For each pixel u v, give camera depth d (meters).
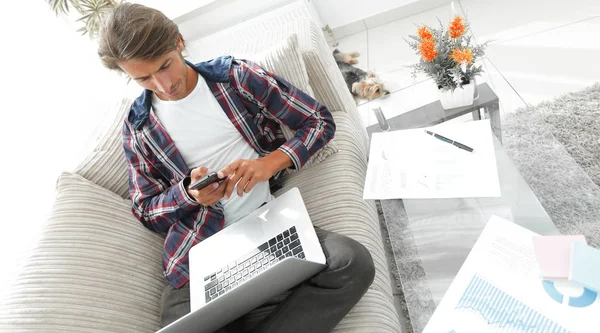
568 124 1.46
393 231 1.00
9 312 0.91
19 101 1.86
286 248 0.96
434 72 1.14
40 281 0.95
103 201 1.15
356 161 1.26
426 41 1.08
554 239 0.74
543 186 0.96
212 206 1.14
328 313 0.86
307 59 1.33
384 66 2.15
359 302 0.93
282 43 1.27
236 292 0.73
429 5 2.34
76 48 2.16
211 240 1.07
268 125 1.20
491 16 2.10
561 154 1.01
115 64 0.91
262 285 0.76
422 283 0.86
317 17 2.29
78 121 2.05
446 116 1.20
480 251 0.78
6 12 1.87
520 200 0.92
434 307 0.80
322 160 1.25
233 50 1.88
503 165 1.01
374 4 2.36
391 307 0.98
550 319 0.65
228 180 0.98
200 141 1.12
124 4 0.90
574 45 1.73
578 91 1.55
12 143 1.76
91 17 1.96
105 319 0.95
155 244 1.19
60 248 1.02
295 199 1.06
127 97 1.35
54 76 2.03
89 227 1.08
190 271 1.03
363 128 1.70
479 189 0.87
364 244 1.06
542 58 1.74
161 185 1.17
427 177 0.94
